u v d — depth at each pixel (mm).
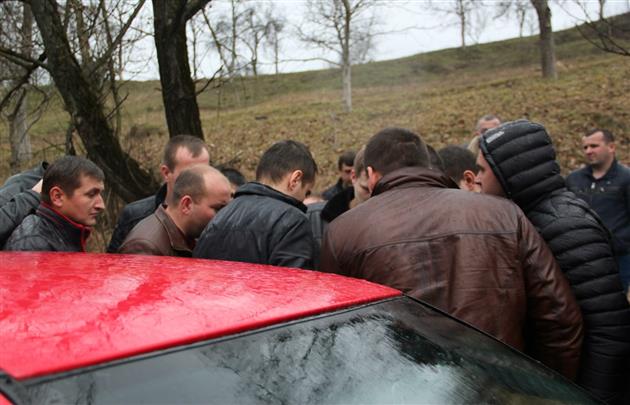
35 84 6285
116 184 5609
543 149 2252
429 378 1235
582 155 14875
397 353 1264
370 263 2072
